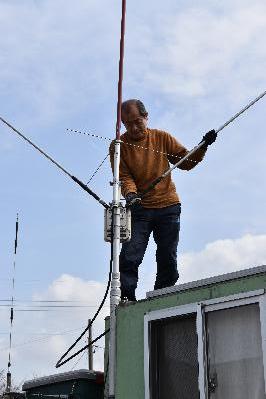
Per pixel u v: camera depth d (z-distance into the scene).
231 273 7.01
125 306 7.76
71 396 8.76
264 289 6.70
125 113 9.41
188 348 7.21
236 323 6.86
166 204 9.38
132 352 7.55
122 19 8.98
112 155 9.07
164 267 9.40
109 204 8.20
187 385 7.12
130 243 9.07
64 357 8.32
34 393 9.23
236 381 6.71
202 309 7.09
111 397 7.50
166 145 9.56
